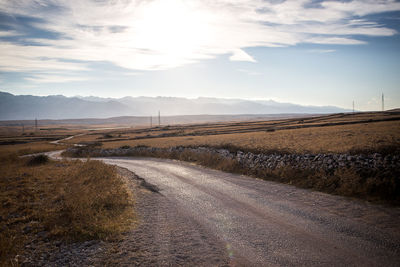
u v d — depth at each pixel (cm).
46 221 753
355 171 1045
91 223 721
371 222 665
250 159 1766
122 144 5822
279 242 585
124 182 1483
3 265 511
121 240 632
